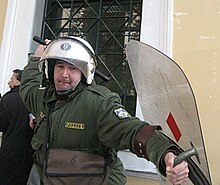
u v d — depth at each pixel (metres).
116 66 3.42
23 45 3.59
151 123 1.47
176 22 3.12
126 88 3.32
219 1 3.05
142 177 2.98
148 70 1.29
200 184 1.07
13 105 2.86
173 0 3.16
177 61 3.05
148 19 3.20
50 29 3.75
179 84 1.07
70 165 1.58
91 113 1.59
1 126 2.86
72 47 1.68
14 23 3.66
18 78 2.94
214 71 2.94
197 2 3.10
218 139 2.81
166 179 1.28
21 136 2.82
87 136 1.60
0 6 3.74
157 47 3.12
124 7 3.53
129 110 3.27
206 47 3.00
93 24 3.61
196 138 1.03
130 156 3.02
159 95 1.28
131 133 1.37
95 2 3.65
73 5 3.72
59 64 1.67
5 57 3.59
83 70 1.67
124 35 3.46
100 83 3.43
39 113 1.76
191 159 1.10
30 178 1.98
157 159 1.15
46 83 1.87
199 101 2.92
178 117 1.15
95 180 1.58
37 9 3.72
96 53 3.52
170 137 1.26
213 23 3.03
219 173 2.74
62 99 1.67
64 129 1.62
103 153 1.62
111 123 1.49
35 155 1.79
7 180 2.78
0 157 2.81
